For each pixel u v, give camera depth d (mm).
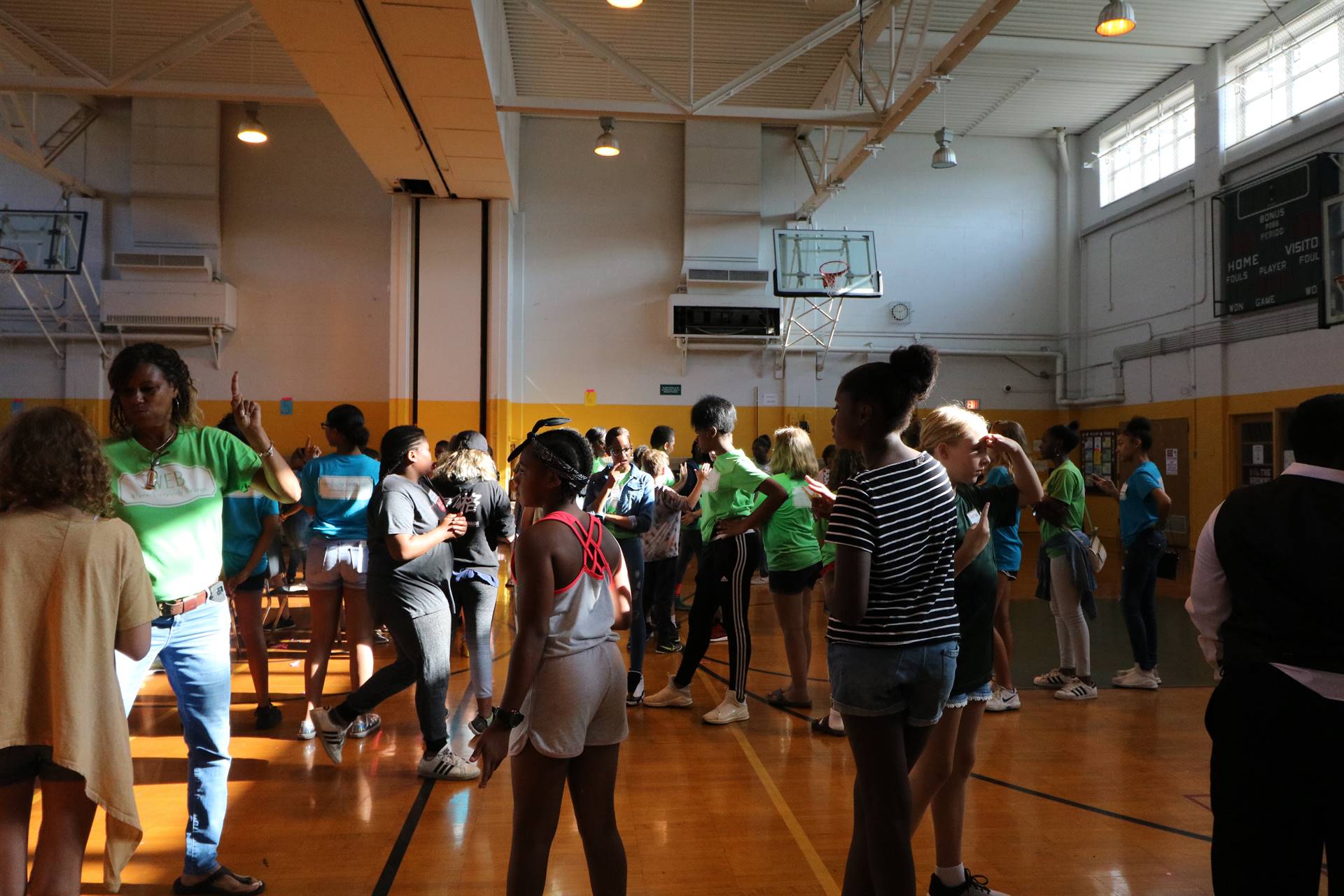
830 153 12914
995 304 13445
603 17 9469
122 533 1881
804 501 4379
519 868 1944
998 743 3900
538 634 1924
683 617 7344
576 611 1995
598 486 4551
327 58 6637
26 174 11461
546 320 12359
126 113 11727
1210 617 1859
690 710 4492
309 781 3422
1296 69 9820
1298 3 9641
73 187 11336
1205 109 10969
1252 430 10516
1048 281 13609
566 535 2004
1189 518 11359
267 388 11875
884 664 1867
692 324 12219
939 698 1937
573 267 12406
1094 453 13250
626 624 2205
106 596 1820
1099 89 11945
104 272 11625
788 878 2631
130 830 1848
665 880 2611
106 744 1797
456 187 10484
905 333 13203
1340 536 1635
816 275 11883
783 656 5801
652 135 12555
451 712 4387
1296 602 1654
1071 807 3176
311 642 3969
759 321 12352
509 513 3895
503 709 1898
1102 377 13031
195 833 2457
